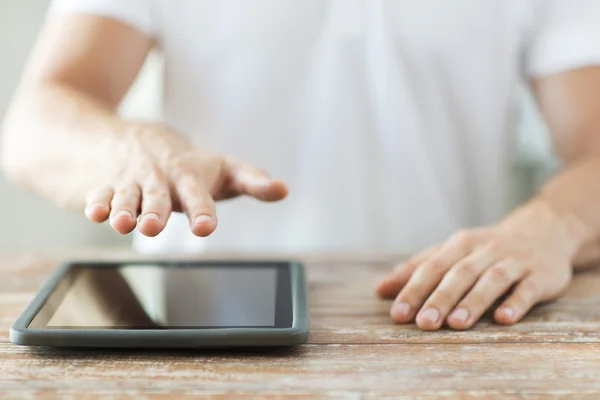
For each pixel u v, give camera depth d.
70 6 0.87
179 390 0.34
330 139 0.94
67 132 0.65
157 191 0.45
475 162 0.97
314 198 0.95
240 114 0.94
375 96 0.94
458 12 0.92
